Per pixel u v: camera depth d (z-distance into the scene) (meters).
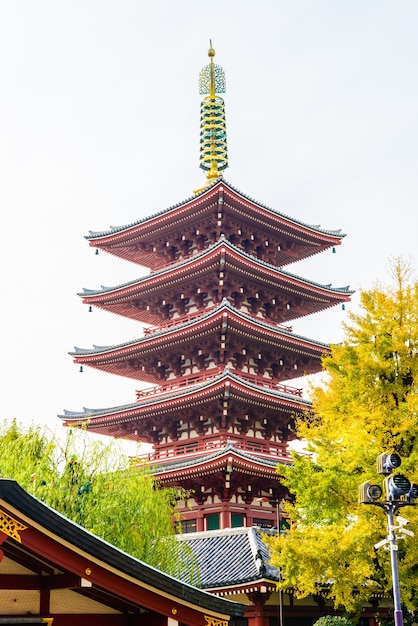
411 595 24.92
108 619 10.52
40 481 23.66
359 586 26.20
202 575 33.78
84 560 9.03
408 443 25.33
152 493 27.56
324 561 24.97
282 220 56.88
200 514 47.06
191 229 56.75
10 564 9.85
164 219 56.12
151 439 53.38
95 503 24.50
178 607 9.89
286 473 26.92
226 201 53.12
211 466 44.31
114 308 59.41
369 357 26.20
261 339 51.41
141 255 61.81
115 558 9.15
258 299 55.53
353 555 24.48
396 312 26.77
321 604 35.25
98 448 25.98
